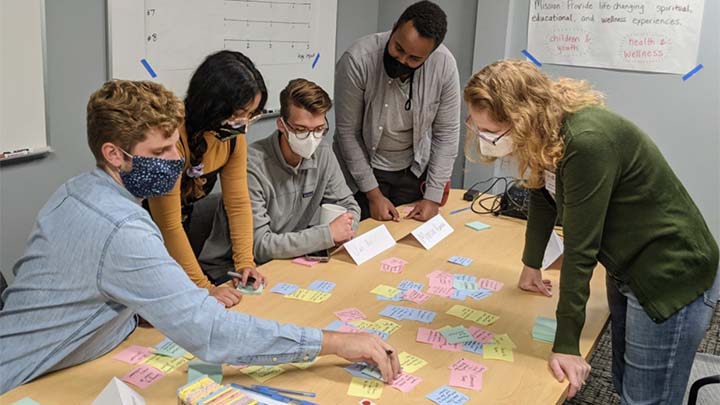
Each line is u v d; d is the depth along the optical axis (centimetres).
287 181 223
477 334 157
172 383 130
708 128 328
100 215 123
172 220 176
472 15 368
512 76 141
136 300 123
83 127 227
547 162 140
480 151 160
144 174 128
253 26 288
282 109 207
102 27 225
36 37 202
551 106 140
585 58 345
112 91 125
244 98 171
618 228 150
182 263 180
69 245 124
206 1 261
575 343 146
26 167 211
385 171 279
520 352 150
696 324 152
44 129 211
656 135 340
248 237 200
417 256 209
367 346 134
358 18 371
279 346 130
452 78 262
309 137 205
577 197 138
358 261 200
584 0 337
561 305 146
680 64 325
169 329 124
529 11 352
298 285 182
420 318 164
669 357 153
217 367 135
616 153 138
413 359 143
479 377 138
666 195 148
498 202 273
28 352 128
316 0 322
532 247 182
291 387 130
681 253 148
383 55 249
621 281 156
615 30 334
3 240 208
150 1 238
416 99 257
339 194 239
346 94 256
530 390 134
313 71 331
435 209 255
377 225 242
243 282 180
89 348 134
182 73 258
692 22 318
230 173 197
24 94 202
